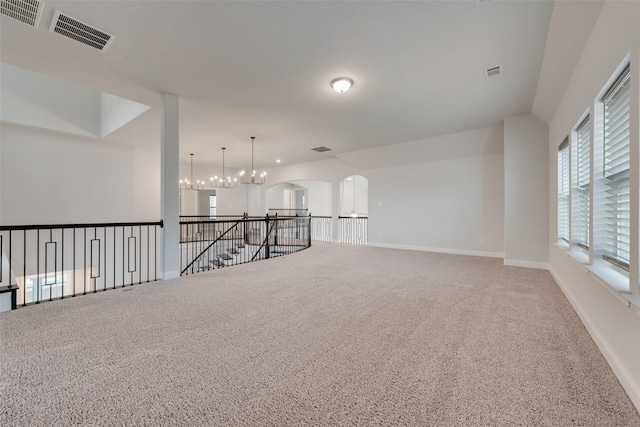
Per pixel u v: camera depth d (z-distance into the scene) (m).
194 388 1.60
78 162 6.11
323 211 13.27
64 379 1.67
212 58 3.03
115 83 3.60
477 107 4.37
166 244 3.97
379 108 4.40
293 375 1.73
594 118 2.30
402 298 3.20
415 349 2.05
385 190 7.61
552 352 2.01
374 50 2.88
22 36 2.65
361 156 7.53
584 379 1.70
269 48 2.85
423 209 6.93
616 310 1.78
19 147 5.39
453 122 5.07
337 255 6.27
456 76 3.40
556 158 3.95
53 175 5.79
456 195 6.44
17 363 1.83
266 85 3.64
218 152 7.74
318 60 3.06
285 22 2.46
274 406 1.46
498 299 3.16
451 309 2.85
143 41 2.73
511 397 1.53
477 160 6.17
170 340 2.17
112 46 2.82
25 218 5.46
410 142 6.43
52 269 5.78
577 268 2.76
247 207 11.27
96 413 1.40
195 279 4.04
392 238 7.48
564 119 3.43
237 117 4.82
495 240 5.97
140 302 3.04
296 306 2.93
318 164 9.17
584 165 3.00
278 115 4.72
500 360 1.90
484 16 2.38
